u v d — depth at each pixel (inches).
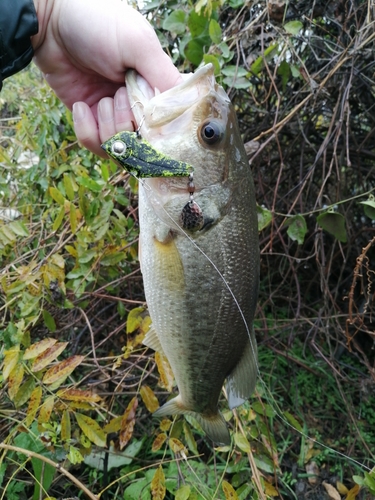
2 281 16.1
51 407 13.4
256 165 22.0
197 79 11.9
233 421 17.8
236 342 13.2
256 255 12.9
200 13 18.5
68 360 13.7
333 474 20.5
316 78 20.9
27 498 17.8
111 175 20.0
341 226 17.7
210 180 11.8
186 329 12.6
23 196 22.7
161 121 11.6
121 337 21.0
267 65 19.0
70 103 15.3
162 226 11.9
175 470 17.9
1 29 12.9
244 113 22.6
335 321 23.8
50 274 16.4
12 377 13.2
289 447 20.9
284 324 23.6
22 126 22.6
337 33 21.0
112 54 12.8
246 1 18.8
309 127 22.1
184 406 14.0
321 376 23.8
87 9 12.8
